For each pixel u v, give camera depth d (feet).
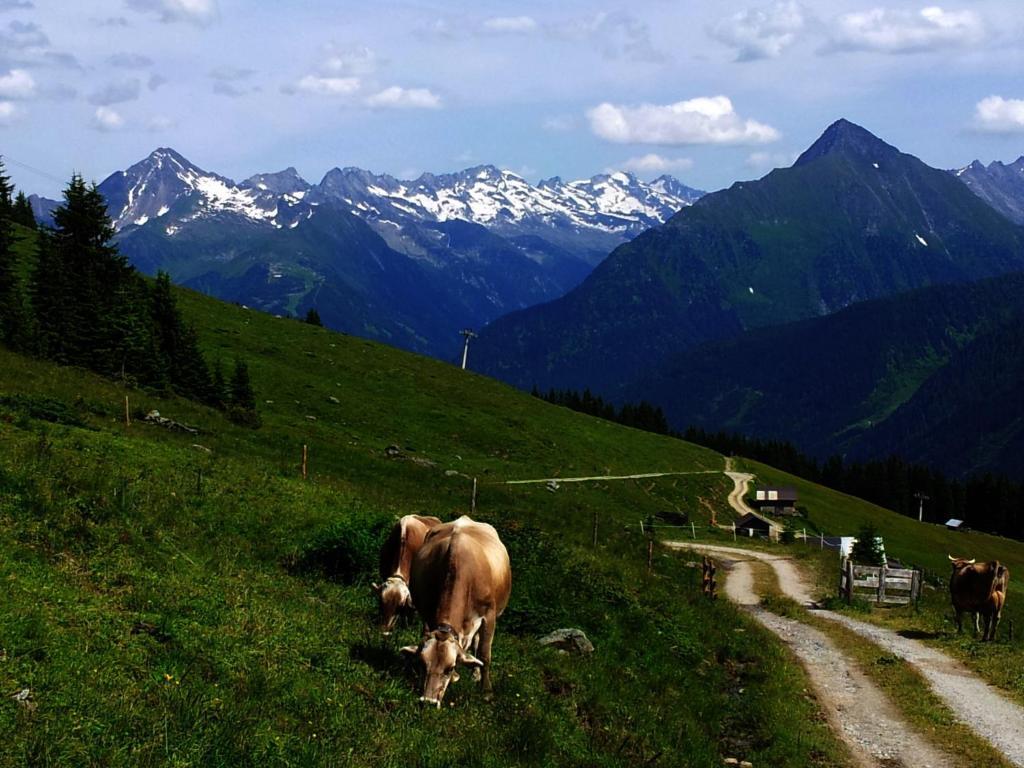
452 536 47.21
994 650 89.86
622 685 61.16
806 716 64.23
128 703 34.76
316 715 39.22
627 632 76.18
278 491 94.48
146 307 241.96
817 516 434.30
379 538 71.26
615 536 196.65
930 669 80.64
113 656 38.68
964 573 97.19
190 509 77.05
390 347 432.66
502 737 42.68
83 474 72.38
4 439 77.61
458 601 44.96
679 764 49.08
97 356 206.49
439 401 362.12
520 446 341.62
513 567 81.30
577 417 439.63
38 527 52.85
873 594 130.52
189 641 42.73
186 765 31.76
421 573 48.06
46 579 45.68
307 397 303.89
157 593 48.57
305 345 374.84
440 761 37.99
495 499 213.05
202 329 344.49
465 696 46.50
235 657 42.93
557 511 229.25
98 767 30.37
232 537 73.41
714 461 473.67
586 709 53.88
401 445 286.05
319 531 77.92
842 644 93.40
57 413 107.76
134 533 59.11
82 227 249.55
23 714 31.99
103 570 50.11
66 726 32.09
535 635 68.13
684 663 74.38
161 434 135.64
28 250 315.37
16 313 196.03
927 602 132.57
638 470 386.73
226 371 299.38
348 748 36.58
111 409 149.48
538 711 47.85
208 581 55.31
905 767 54.90
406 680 46.50
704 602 107.34
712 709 62.59
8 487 58.65
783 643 92.84
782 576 179.63
